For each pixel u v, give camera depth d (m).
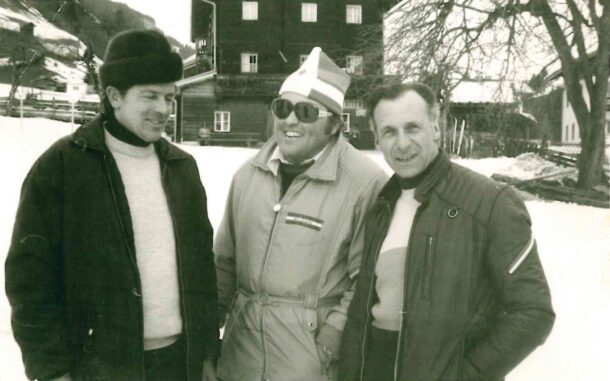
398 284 1.80
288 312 2.13
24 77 12.12
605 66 11.59
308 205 2.17
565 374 2.97
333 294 2.16
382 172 2.25
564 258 5.07
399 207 1.88
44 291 1.75
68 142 1.85
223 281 2.41
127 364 1.81
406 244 1.82
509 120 13.70
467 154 18.61
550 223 6.95
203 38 23.66
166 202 1.95
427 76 12.16
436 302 1.67
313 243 2.14
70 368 1.79
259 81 23.11
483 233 1.68
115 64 1.83
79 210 1.80
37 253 1.75
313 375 2.10
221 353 2.29
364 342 1.87
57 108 12.61
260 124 23.11
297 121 2.17
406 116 1.78
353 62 19.23
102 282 1.80
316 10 23.05
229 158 12.43
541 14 11.90
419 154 1.79
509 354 1.59
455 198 1.73
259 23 23.06
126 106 1.86
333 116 2.25
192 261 1.97
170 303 1.91
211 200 7.98
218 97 22.95
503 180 11.81
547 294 1.62
